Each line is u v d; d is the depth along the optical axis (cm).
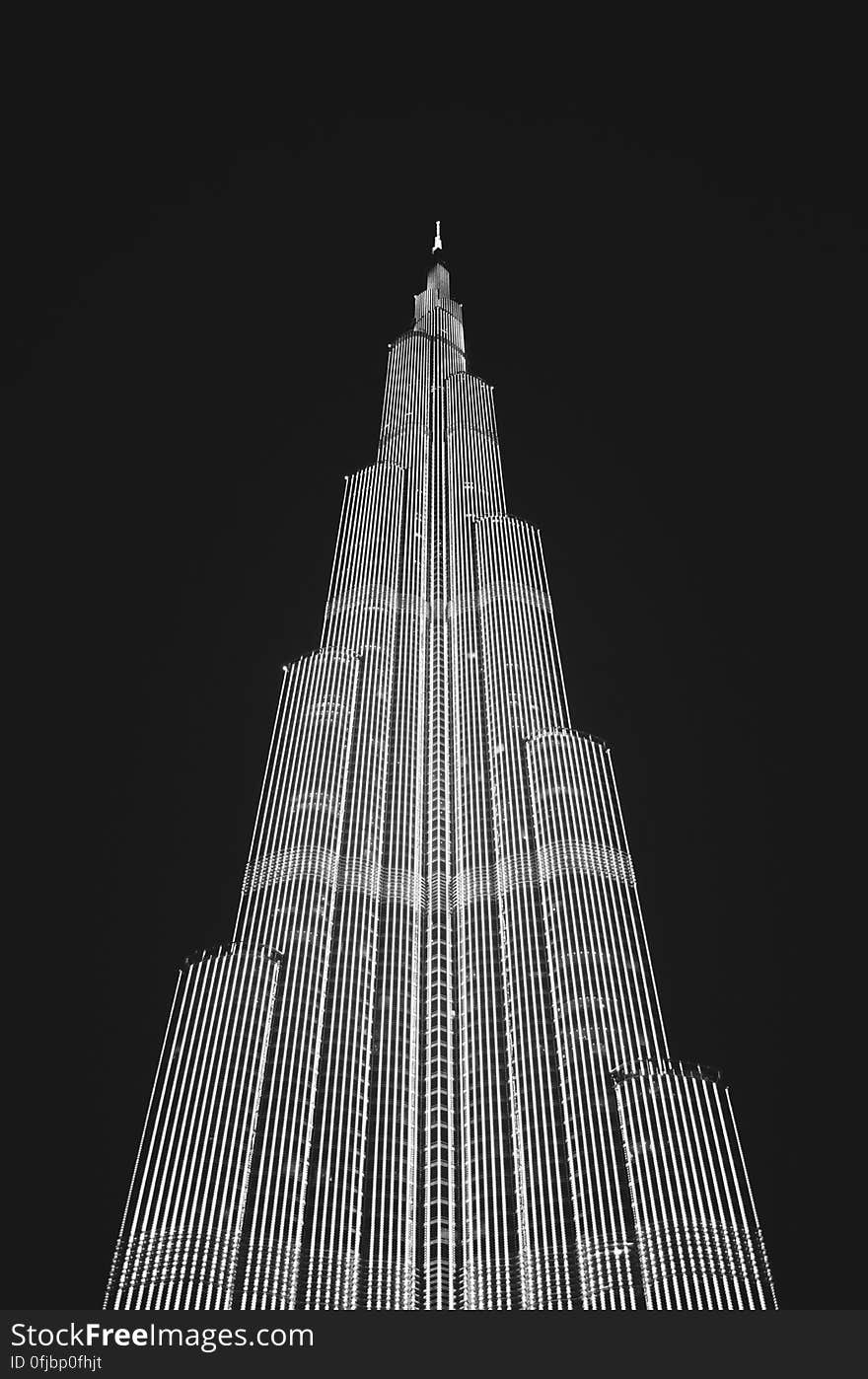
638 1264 15462
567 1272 15488
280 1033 18350
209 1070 17688
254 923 19850
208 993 18688
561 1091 17912
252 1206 15975
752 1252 15438
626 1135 17125
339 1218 16062
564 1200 16450
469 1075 18375
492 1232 16162
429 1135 17450
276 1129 17025
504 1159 17162
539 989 19275
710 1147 16762
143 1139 16675
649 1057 18088
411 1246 15950
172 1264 15062
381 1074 18150
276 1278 15125
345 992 19125
